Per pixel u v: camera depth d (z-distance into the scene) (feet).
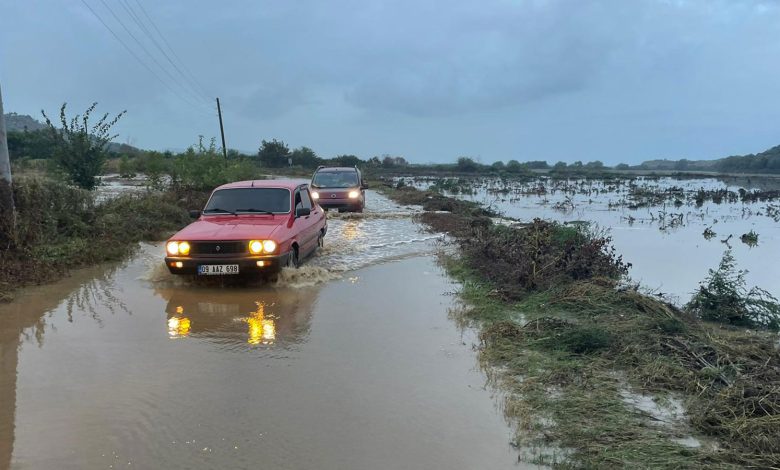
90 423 12.29
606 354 16.69
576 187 111.34
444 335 18.75
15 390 13.96
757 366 15.47
